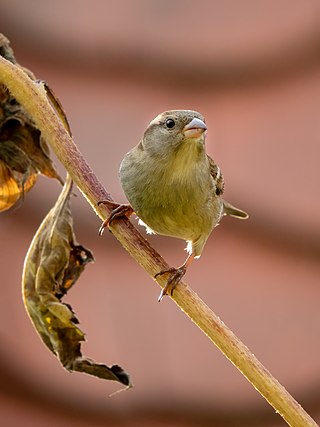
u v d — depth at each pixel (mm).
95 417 9453
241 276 9750
